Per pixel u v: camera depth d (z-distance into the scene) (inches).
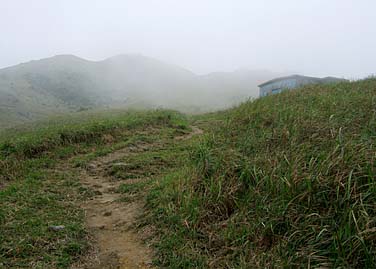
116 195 182.2
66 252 115.5
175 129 414.3
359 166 114.6
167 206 144.1
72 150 282.5
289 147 157.0
